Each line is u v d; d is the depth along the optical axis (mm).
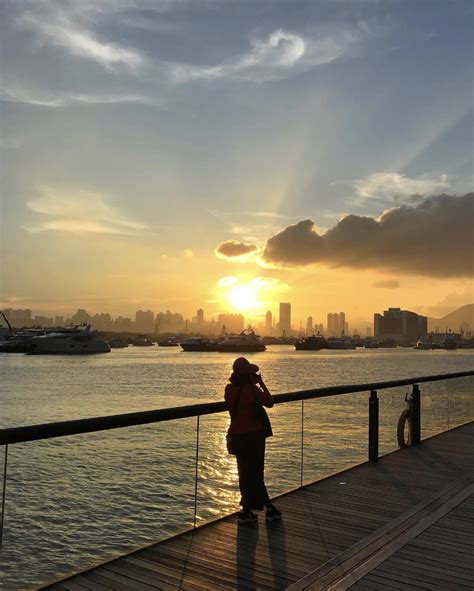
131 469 8266
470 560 4691
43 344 151375
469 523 5656
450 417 12945
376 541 5113
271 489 8117
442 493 6812
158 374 77562
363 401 26109
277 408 18953
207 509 9094
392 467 8297
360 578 4316
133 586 4160
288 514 6008
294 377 71625
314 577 4316
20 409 37125
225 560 4691
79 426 4367
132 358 143250
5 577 6168
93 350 159625
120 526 7797
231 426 5766
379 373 81062
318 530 5480
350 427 18766
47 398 44625
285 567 4555
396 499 6570
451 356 183750
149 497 8625
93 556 6855
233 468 11586
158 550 4922
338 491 6926
